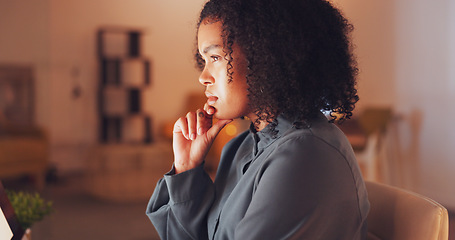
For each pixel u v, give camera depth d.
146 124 5.94
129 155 4.44
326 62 0.76
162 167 4.59
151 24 6.18
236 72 0.78
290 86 0.76
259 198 0.73
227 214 0.84
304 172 0.71
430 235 0.77
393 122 4.37
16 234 0.79
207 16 0.80
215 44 0.79
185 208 0.93
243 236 0.73
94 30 5.94
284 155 0.73
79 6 5.84
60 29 5.76
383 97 4.63
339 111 0.81
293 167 0.72
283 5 0.76
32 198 1.06
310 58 0.76
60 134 5.74
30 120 5.56
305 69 0.75
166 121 6.26
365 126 4.25
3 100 5.46
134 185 4.41
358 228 0.76
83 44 5.88
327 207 0.71
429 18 4.08
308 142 0.73
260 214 0.72
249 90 0.77
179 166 0.96
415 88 4.24
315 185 0.71
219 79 0.80
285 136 0.76
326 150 0.73
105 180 4.35
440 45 3.96
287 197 0.71
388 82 4.57
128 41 6.01
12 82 5.52
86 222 3.46
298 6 0.76
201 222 0.94
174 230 0.95
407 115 4.32
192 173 0.94
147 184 4.46
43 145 4.82
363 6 4.86
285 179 0.71
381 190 0.91
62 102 5.77
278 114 0.79
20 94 5.55
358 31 4.93
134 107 5.92
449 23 3.86
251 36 0.76
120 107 6.13
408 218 0.81
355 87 0.83
